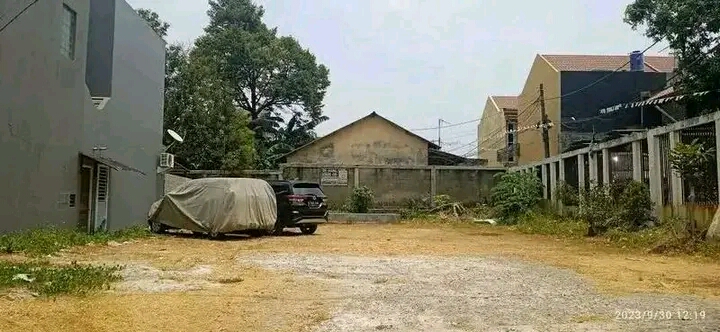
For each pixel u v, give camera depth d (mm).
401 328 5641
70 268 8586
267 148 46000
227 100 36719
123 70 17953
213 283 8070
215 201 16344
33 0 12484
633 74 32750
